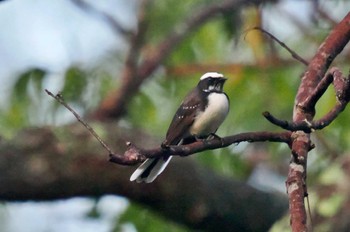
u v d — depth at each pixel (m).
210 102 9.55
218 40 14.70
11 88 13.59
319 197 10.68
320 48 7.87
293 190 6.48
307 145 6.78
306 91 7.48
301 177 6.57
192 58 14.66
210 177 11.55
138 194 11.18
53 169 10.84
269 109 13.88
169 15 14.44
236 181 11.78
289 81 13.88
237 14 13.90
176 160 11.33
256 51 13.94
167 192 11.25
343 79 6.79
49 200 11.09
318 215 10.56
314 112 7.14
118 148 11.09
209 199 11.46
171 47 13.41
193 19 13.63
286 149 15.05
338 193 10.66
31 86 13.27
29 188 10.86
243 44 14.55
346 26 7.94
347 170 10.89
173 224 12.47
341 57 13.64
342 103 6.75
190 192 11.36
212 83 9.84
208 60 14.63
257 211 11.71
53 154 10.89
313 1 13.63
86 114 13.00
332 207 10.49
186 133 9.62
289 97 13.85
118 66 13.86
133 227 12.55
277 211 11.80
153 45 14.25
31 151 10.87
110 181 11.02
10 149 10.83
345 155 11.19
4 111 13.48
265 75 13.92
